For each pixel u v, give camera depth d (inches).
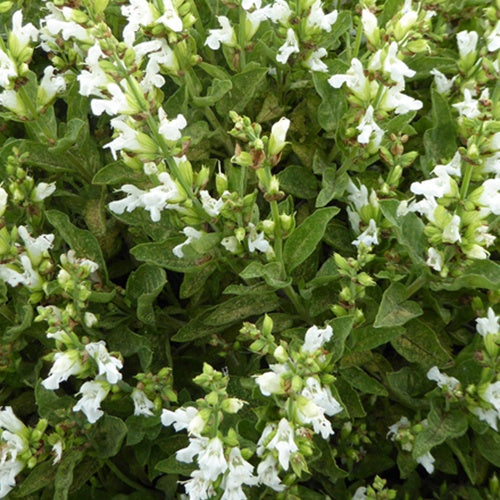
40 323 14.1
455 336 14.6
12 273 12.8
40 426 12.3
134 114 11.0
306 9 13.2
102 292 13.6
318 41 14.0
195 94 14.1
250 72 14.1
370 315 13.8
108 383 12.2
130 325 14.5
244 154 10.9
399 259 13.1
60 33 14.0
